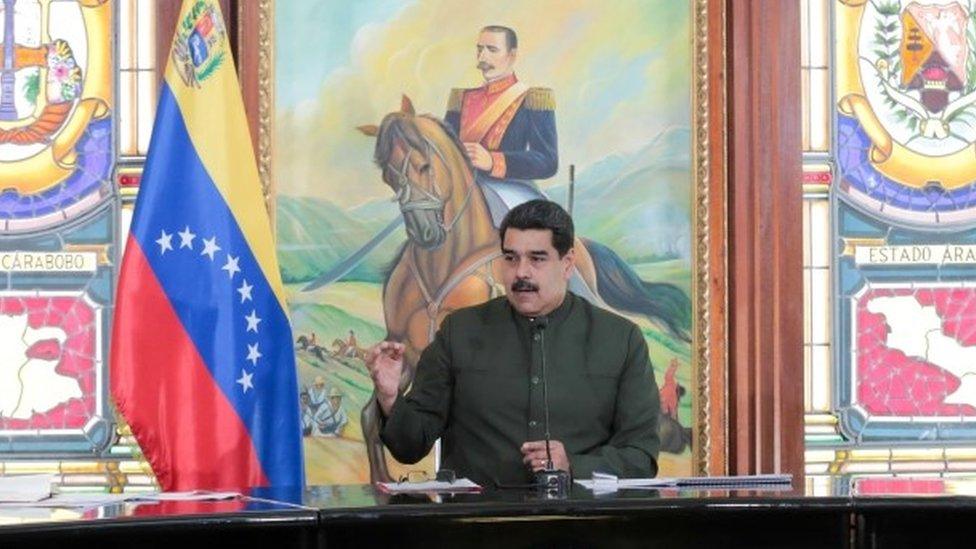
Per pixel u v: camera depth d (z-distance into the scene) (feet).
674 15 33.17
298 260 32.53
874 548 21.24
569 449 25.46
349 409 32.55
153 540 19.48
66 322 32.48
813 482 24.30
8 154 32.55
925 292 33.99
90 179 32.60
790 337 32.99
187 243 26.40
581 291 32.89
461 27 33.04
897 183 34.04
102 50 32.73
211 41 27.20
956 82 34.12
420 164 32.86
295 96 32.55
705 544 21.04
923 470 33.76
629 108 33.09
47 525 18.35
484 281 32.91
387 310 32.73
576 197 33.04
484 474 25.41
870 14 34.04
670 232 33.04
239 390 26.12
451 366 25.90
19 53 32.68
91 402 32.45
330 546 20.21
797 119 33.22
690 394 32.89
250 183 27.09
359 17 32.81
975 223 34.12
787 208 33.09
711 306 32.86
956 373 33.99
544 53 33.09
